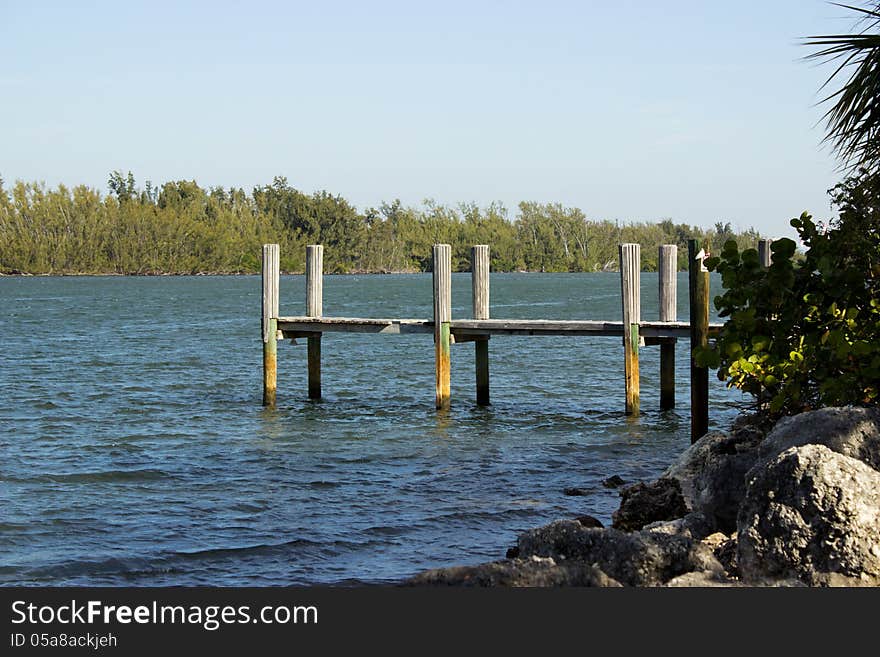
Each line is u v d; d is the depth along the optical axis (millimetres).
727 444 9617
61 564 10211
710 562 7188
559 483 13609
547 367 28625
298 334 21219
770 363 9656
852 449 7602
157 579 9781
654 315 59594
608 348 34656
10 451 16250
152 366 29703
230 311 63969
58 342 38812
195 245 176250
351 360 31375
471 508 12234
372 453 15805
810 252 9930
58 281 145750
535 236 183125
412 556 10352
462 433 17578
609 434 17250
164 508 12445
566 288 105250
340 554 10477
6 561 10328
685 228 187125
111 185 191750
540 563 6984
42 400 22266
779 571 6625
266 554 10484
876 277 9586
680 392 23094
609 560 7258
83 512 12266
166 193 185500
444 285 18828
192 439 17234
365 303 75688
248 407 21078
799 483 6621
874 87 8461
